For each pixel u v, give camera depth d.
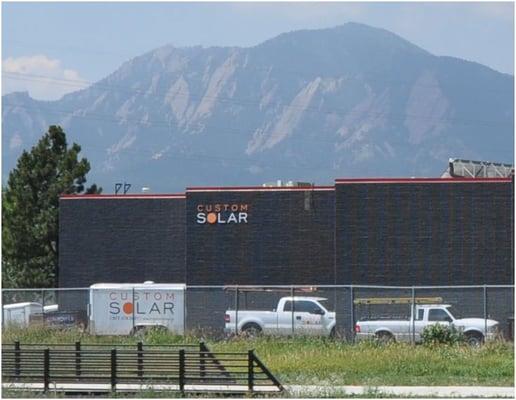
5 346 89.44
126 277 154.38
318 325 124.38
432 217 138.50
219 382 78.81
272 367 91.25
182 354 78.31
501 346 102.19
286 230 144.62
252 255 144.88
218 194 145.75
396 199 139.12
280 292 132.50
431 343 106.25
